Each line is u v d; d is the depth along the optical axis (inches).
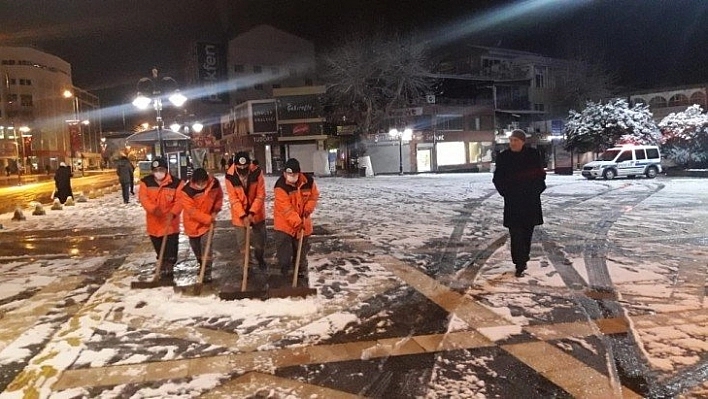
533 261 306.3
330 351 182.7
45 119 3415.4
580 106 2000.5
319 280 273.1
